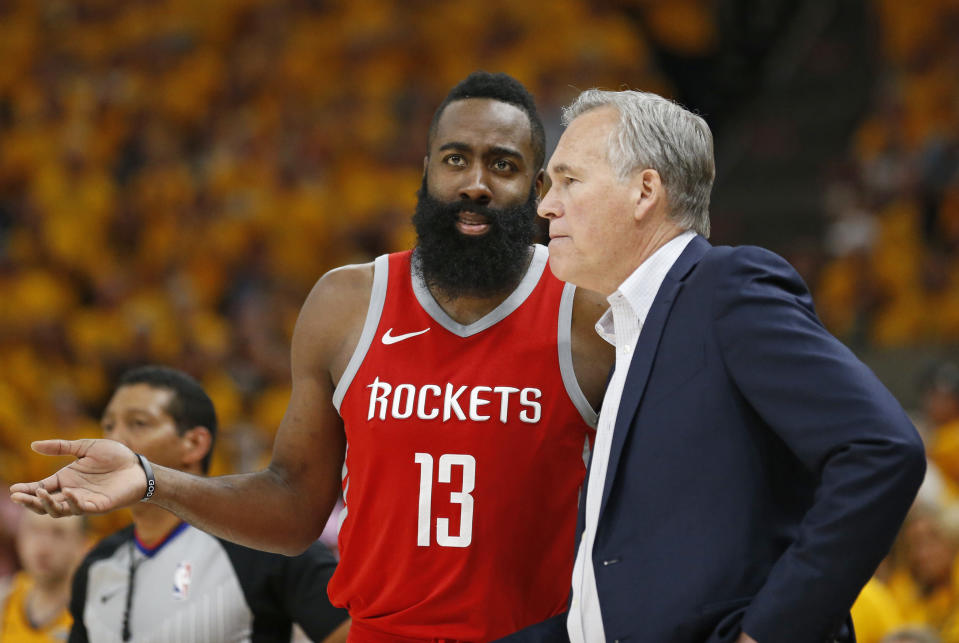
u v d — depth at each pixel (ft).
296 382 27.58
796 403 19.84
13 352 90.94
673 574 20.67
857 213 102.89
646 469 21.50
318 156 108.88
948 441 70.28
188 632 31.68
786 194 115.24
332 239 102.94
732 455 20.86
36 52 124.06
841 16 126.82
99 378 90.74
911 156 103.40
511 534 25.12
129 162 111.55
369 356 26.50
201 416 34.37
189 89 119.65
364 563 25.98
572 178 23.30
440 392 25.66
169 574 32.14
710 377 21.27
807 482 21.33
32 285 98.94
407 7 124.57
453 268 25.90
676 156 22.93
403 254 27.86
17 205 106.22
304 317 27.55
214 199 106.32
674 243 22.99
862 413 19.20
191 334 89.56
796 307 20.71
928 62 113.60
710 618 20.17
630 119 22.93
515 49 119.14
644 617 20.74
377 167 109.40
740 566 20.30
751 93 127.44
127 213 107.96
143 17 126.82
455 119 26.30
